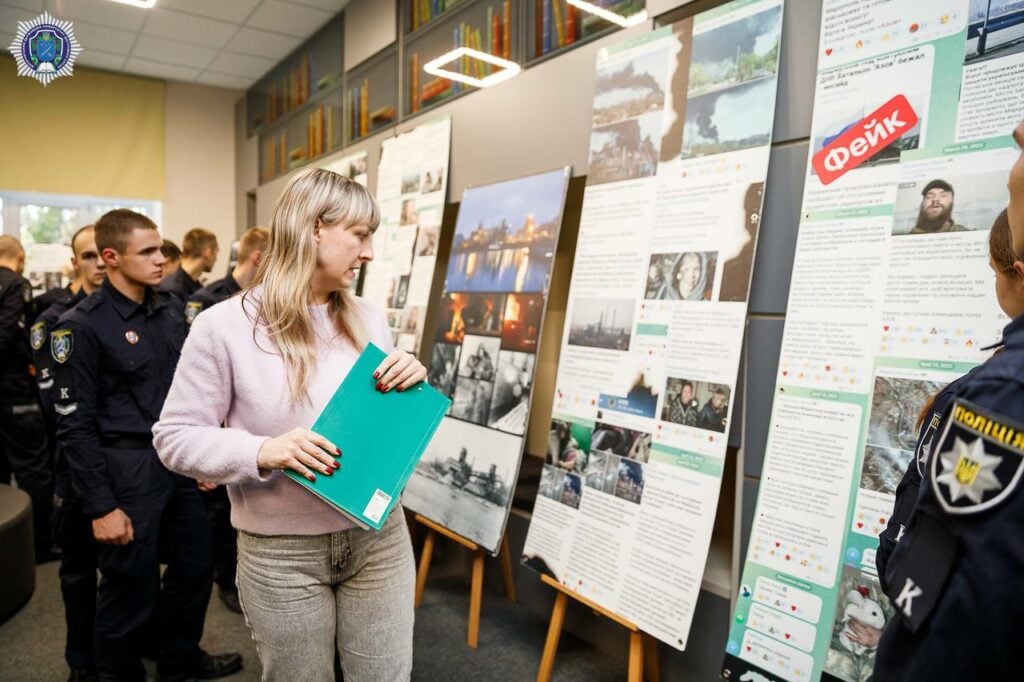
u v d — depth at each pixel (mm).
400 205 3330
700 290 1730
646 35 1967
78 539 2010
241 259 2822
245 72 5629
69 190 5695
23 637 2398
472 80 2885
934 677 590
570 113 2336
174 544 2008
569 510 1964
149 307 1963
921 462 930
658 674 1929
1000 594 548
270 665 1136
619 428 1870
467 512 2320
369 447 1081
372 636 1176
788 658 1396
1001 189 1207
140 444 1893
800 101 1606
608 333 1962
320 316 1199
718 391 1647
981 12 1253
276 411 1105
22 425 3174
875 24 1421
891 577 686
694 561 1604
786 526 1447
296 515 1104
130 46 5039
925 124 1324
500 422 2285
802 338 1485
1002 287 928
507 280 2414
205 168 6324
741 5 1713
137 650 1954
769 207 1669
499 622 2484
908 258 1331
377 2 3723
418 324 2992
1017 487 552
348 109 4145
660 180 1883
